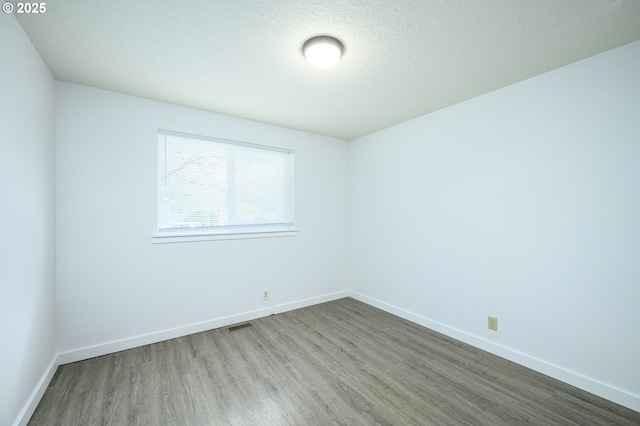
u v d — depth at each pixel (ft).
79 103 7.20
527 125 6.94
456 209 8.55
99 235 7.43
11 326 4.50
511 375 6.61
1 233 4.21
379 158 11.39
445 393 5.95
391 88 7.43
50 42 5.39
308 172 11.66
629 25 4.90
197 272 8.96
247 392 5.96
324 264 12.20
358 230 12.50
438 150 9.06
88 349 7.24
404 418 5.22
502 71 6.55
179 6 4.43
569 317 6.28
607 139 5.75
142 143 8.06
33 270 5.42
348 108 8.90
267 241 10.50
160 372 6.67
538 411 5.39
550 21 4.80
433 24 4.86
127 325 7.81
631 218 5.47
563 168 6.36
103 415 5.25
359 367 6.95
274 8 4.48
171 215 8.68
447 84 7.21
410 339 8.52
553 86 6.49
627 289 5.52
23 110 5.00
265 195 10.60
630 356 5.47
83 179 7.23
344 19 4.74
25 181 5.08
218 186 9.53
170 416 5.25
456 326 8.56
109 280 7.57
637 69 5.39
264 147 10.39
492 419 5.19
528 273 6.95
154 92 7.69
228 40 5.36
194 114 8.91
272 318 10.21
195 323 8.91
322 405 5.57
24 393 4.97
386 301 11.04
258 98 8.10
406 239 10.21
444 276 8.91
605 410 5.41
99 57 5.94
